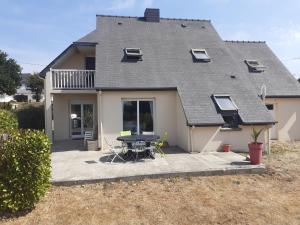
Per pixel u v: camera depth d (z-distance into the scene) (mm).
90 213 7453
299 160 12992
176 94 16391
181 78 16859
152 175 10164
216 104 15398
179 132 16062
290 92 20188
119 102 15875
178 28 21516
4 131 8297
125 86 15695
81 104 20562
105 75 16219
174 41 20016
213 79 17156
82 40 18297
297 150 15812
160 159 12859
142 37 19828
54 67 19734
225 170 10758
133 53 17891
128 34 19844
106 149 15695
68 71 18141
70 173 10461
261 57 23062
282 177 10406
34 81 63969
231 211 7562
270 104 20141
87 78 18359
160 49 18984
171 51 18984
